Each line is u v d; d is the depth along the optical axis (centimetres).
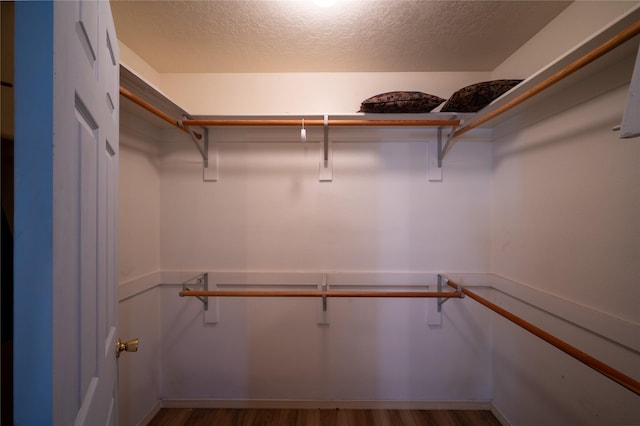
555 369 112
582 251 100
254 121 132
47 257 34
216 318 159
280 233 160
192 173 160
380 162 159
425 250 159
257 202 160
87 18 50
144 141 148
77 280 46
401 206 159
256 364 159
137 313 144
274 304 160
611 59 85
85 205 50
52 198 35
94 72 56
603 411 93
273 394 158
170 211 160
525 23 117
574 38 106
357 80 159
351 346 159
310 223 160
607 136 91
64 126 38
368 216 159
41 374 34
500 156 149
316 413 153
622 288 86
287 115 134
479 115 133
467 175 158
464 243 158
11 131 41
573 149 104
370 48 136
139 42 131
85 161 50
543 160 119
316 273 159
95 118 56
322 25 119
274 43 132
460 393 157
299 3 106
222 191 160
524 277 131
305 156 159
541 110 119
